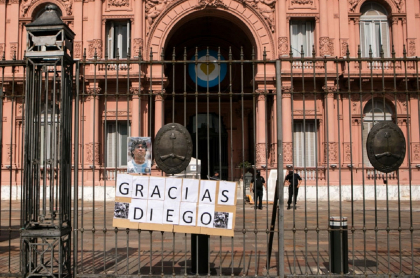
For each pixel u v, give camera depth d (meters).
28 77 7.02
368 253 9.17
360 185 24.56
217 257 8.77
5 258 8.75
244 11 26.03
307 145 25.55
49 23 6.96
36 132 7.05
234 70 31.78
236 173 31.17
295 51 26.16
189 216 6.95
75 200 7.20
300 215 16.91
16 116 25.47
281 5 25.64
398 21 26.25
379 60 7.29
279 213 6.89
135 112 24.80
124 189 7.05
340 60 7.26
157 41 25.91
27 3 26.48
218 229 6.91
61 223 6.80
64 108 7.02
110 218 15.79
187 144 7.10
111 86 25.55
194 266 7.27
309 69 25.25
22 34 26.55
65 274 6.89
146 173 7.10
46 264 7.58
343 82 25.39
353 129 25.20
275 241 10.81
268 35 25.95
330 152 24.91
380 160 7.13
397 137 7.16
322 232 12.38
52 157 6.86
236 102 31.61
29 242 6.81
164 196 7.02
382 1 26.50
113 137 25.55
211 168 31.86
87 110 24.97
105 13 25.88
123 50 26.33
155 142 7.13
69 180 7.19
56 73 7.53
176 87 31.75
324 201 24.11
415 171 25.11
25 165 6.90
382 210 19.39
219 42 31.61
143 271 7.52
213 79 31.53
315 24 25.95
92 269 7.53
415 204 22.34
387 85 25.61
